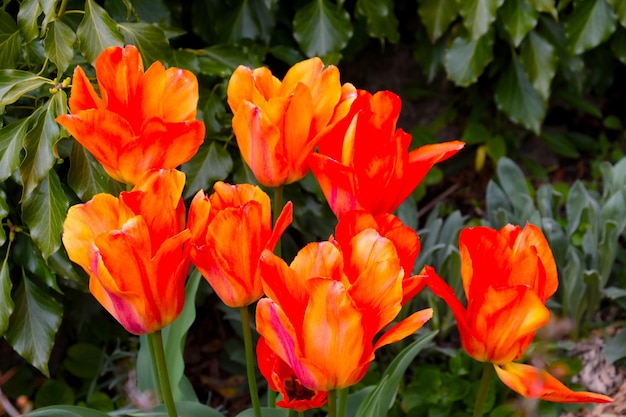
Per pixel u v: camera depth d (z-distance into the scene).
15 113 1.16
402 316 1.33
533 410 1.25
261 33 1.54
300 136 0.79
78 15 1.21
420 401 1.28
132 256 0.71
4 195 1.09
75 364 1.44
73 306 1.36
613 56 1.88
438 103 1.94
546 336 1.34
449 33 1.76
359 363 0.69
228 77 1.27
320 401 0.71
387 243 0.70
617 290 1.33
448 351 1.32
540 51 1.67
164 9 1.36
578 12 1.61
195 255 0.74
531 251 0.71
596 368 1.33
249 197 0.75
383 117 0.79
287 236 1.41
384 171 0.76
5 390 1.41
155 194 0.71
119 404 1.39
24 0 1.06
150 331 0.74
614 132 2.02
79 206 0.73
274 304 0.68
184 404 0.94
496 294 0.69
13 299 1.19
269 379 0.73
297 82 0.81
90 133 0.77
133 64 0.78
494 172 1.93
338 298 0.66
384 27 1.58
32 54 1.13
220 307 1.37
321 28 1.49
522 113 1.75
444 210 1.84
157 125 0.76
